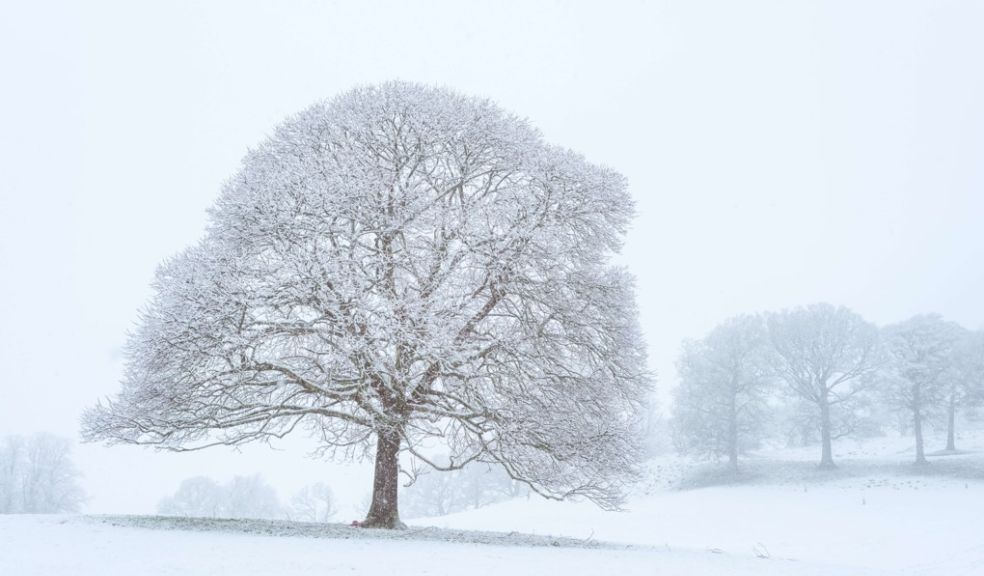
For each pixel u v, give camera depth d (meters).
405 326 14.69
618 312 17.77
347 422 16.73
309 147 17.61
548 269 16.91
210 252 15.77
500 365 16.70
